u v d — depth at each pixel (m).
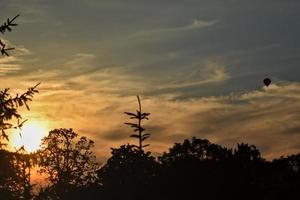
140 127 36.59
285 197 75.25
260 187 73.94
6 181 18.41
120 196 71.00
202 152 81.69
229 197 71.81
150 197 68.81
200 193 70.19
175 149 82.06
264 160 79.12
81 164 89.44
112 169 74.38
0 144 18.23
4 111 16.95
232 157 74.56
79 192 83.38
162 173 71.31
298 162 79.50
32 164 18.56
